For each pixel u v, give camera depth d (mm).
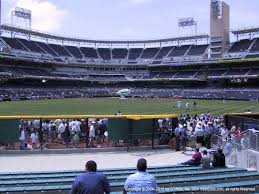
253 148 16609
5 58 98750
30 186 10414
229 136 21828
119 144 22359
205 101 80938
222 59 108625
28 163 18250
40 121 21422
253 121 24703
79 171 13648
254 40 110750
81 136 23531
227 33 119000
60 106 63188
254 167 16375
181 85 118375
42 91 101938
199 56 119500
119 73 131250
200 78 109812
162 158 19828
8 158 19531
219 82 110312
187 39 128750
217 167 14312
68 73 123938
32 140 21859
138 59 132625
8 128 20906
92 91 114312
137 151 21891
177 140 22297
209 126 23594
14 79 102938
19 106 62062
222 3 116750
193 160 15359
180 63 118312
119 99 93125
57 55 123500
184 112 51250
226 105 65500
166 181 10602
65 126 22469
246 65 105125
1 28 111062
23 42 116562
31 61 108188
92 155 20547
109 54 137250
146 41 136875
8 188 9922
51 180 11219
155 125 23172
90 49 137750
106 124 23094
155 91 111375
